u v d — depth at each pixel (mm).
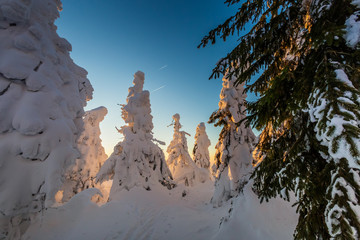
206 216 9812
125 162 13352
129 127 14812
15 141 4844
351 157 1257
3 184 4680
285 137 2699
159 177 14953
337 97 1462
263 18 2996
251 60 3121
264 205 5848
